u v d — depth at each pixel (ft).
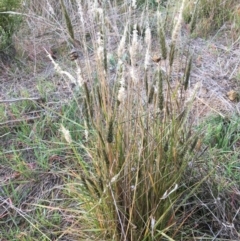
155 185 2.98
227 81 5.10
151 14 6.00
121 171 2.96
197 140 3.25
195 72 5.26
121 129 2.94
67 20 2.75
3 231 3.58
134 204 3.00
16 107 4.84
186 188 3.36
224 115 4.51
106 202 3.03
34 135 4.38
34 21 6.42
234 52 5.58
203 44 5.75
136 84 2.89
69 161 4.12
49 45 6.12
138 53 3.09
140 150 2.86
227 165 3.87
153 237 2.89
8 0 5.85
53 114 4.70
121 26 5.31
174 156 3.00
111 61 4.47
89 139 3.65
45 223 3.55
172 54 2.83
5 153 4.30
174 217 3.15
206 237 3.31
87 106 2.95
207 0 6.18
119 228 3.12
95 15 2.97
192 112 4.41
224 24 6.00
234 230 3.34
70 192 3.64
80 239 3.38
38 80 5.35
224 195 3.54
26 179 4.03
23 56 5.91
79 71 2.81
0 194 3.90
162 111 3.01
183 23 5.81
